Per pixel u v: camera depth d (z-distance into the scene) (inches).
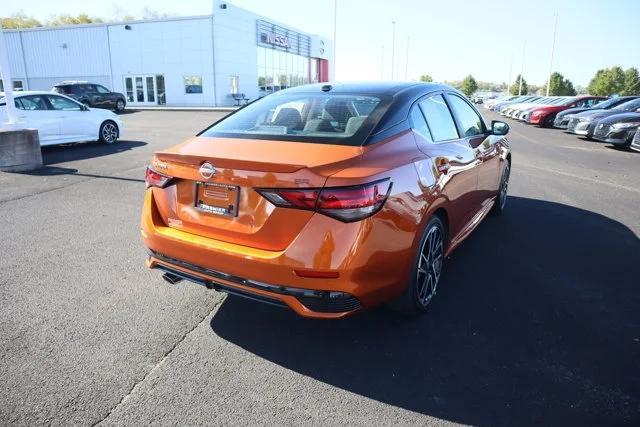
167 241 116.0
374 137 113.3
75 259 173.0
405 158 115.4
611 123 528.7
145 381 104.2
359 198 98.0
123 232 204.4
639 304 140.2
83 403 96.7
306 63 1932.8
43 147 474.3
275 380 105.1
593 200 271.1
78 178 316.5
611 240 197.6
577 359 112.6
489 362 111.7
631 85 2701.8
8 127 342.6
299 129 119.4
